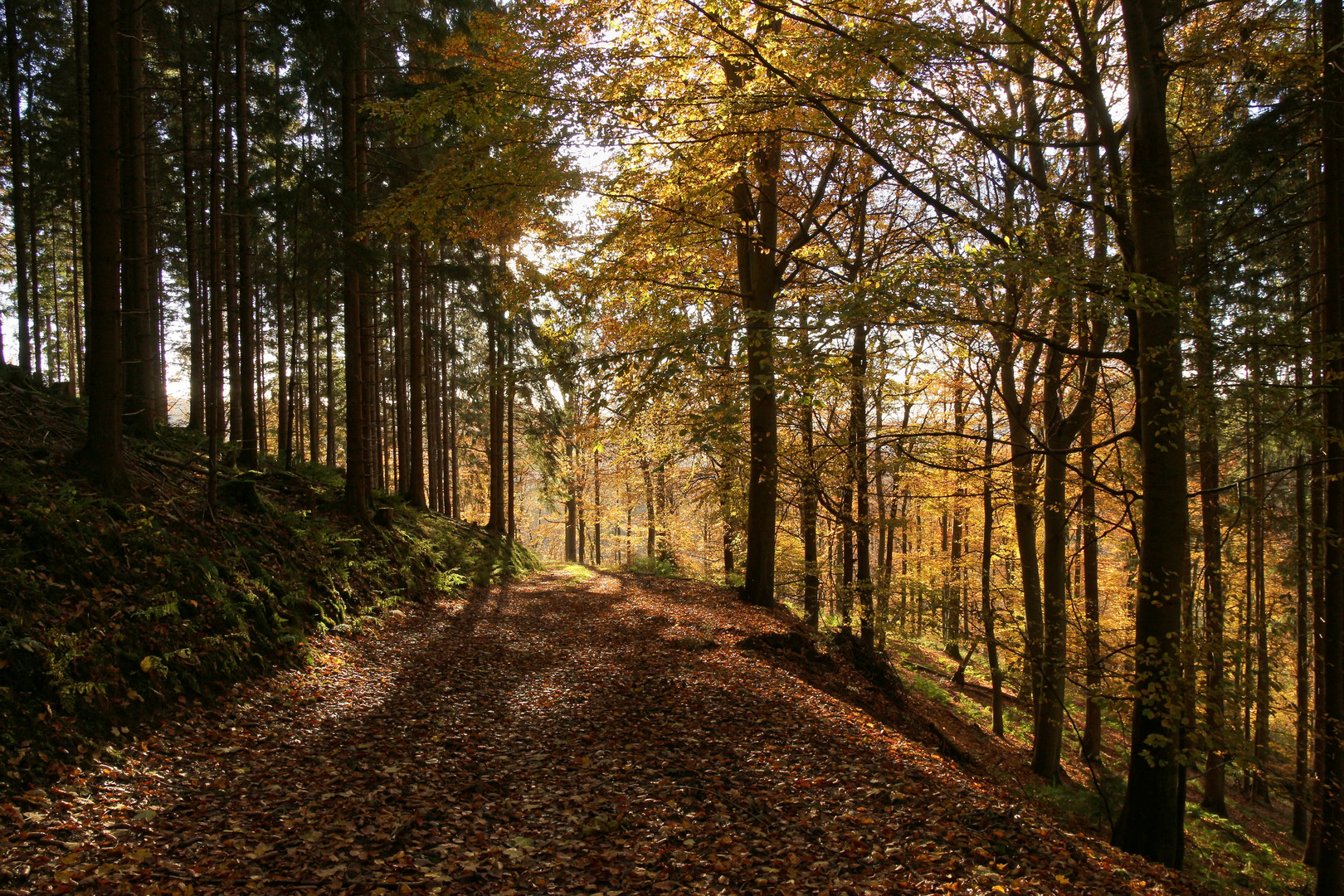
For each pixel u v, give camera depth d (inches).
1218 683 242.4
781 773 249.9
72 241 927.7
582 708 321.1
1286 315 376.2
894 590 507.2
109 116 333.1
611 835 199.3
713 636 471.8
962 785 265.0
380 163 612.4
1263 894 371.6
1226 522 293.1
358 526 530.9
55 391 440.1
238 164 557.0
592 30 319.0
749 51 305.1
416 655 403.9
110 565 276.7
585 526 1508.4
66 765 198.2
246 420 565.0
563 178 334.6
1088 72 274.7
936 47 262.1
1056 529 424.5
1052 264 227.5
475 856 182.9
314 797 211.9
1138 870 221.9
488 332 871.7
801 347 247.1
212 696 269.6
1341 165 320.2
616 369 279.0
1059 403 441.4
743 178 466.6
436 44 562.6
